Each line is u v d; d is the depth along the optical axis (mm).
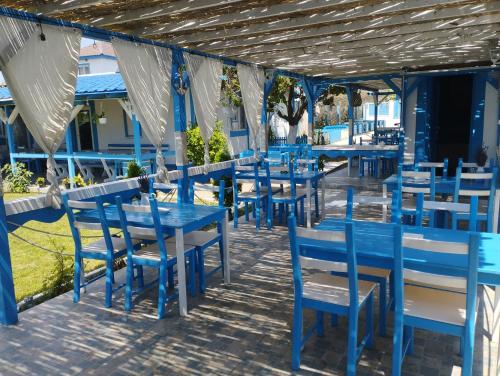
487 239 2816
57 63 3818
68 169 12672
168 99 5316
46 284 4250
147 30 4629
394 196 3277
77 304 3752
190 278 3855
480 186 4785
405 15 4500
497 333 3041
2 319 3396
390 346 2953
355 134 23812
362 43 5840
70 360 2893
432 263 2387
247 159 7727
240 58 6809
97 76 12516
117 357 2916
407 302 2564
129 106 10156
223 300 3754
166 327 3307
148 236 4039
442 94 10867
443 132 11062
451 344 2973
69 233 6781
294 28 4984
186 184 5727
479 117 8562
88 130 13367
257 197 6074
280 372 2695
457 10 4250
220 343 3055
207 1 3658
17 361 2895
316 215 6652
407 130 9484
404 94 9281
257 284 4090
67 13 3752
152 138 5094
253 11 4090
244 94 7227
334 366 2742
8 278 3389
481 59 7883
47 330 3309
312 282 2902
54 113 3816
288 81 14055
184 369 2758
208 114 6176
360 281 2914
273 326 3279
